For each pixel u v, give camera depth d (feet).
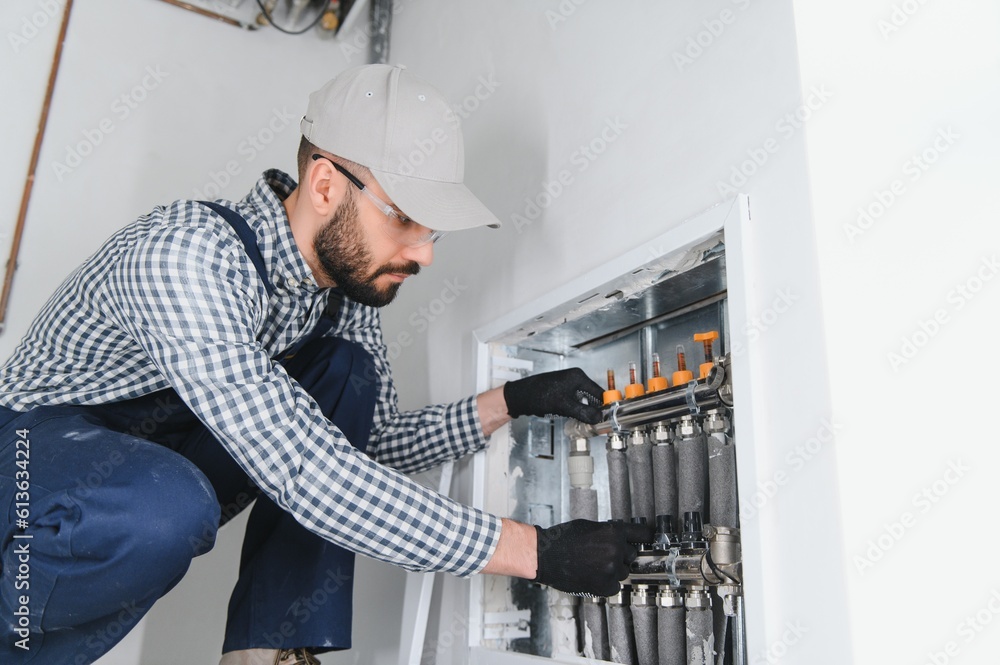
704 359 4.17
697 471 3.76
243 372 3.17
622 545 3.51
